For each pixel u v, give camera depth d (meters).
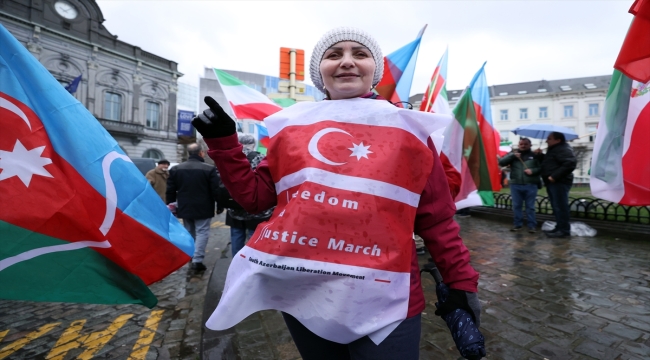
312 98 7.39
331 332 0.89
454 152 3.63
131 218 1.45
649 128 2.27
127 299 1.41
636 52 1.89
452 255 0.96
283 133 1.02
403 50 3.79
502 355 2.03
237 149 1.05
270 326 2.38
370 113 0.99
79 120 1.39
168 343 2.46
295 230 0.87
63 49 23.67
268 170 1.11
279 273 0.89
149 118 29.14
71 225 1.30
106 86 25.95
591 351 2.05
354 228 0.88
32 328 2.71
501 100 42.97
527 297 2.88
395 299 0.89
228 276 1.00
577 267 3.65
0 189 1.22
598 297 2.84
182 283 3.77
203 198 4.11
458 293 0.94
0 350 2.39
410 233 0.93
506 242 4.94
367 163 0.91
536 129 7.51
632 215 5.50
